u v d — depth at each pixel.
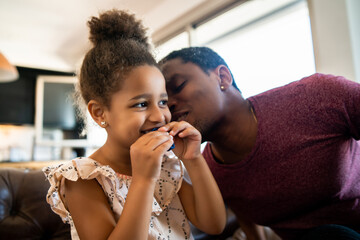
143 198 0.56
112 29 0.77
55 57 4.12
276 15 2.28
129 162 0.74
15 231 0.95
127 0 2.59
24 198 1.02
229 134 0.86
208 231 0.75
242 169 0.84
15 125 3.65
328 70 1.63
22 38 3.60
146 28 0.86
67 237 1.00
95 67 0.70
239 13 2.46
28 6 2.81
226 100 0.85
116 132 0.66
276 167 0.80
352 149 0.82
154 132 0.62
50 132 3.93
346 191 0.81
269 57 2.10
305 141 0.77
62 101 3.92
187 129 0.69
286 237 0.97
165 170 0.80
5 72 2.75
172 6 2.72
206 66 0.84
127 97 0.63
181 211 0.78
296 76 1.92
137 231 0.53
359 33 1.55
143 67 0.66
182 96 0.81
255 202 0.88
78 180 0.65
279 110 0.81
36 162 2.66
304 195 0.81
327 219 0.86
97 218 0.60
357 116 0.72
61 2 2.73
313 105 0.77
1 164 2.50
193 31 2.87
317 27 1.67
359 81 1.52
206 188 0.72
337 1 1.59
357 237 0.64
